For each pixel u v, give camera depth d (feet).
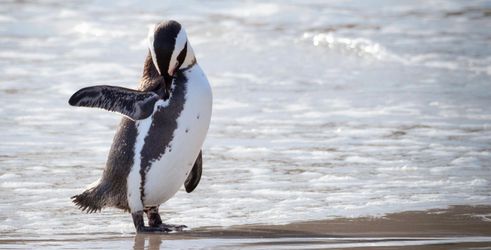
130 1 106.22
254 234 37.60
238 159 51.06
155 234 37.81
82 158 50.85
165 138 37.37
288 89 69.56
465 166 49.67
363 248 35.01
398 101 66.08
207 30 91.86
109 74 74.49
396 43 85.20
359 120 60.54
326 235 37.22
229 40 87.45
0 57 80.28
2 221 39.68
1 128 57.36
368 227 38.45
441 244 35.47
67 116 61.05
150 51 37.86
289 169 49.08
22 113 61.46
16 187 45.21
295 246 35.47
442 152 52.65
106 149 52.95
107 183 38.55
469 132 57.52
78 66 77.20
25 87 69.26
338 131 57.67
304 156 51.75
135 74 74.64
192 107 37.27
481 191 44.70
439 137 56.18
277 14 97.55
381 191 44.83
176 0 106.01
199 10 100.99
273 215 40.86
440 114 62.34
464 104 65.26
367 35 88.02
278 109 63.41
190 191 41.39
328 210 41.57
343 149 53.31
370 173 48.29
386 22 93.35
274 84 71.10
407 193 44.39
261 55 81.82
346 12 97.76
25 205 42.27
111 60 80.28
